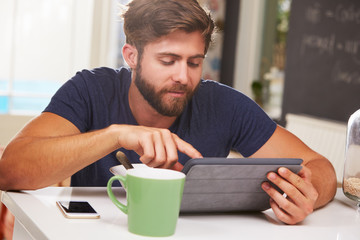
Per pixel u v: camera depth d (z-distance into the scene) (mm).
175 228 921
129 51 1375
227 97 1587
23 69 4289
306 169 1129
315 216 1158
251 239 941
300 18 4633
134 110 1479
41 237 883
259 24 5496
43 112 1343
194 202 1040
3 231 2129
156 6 1251
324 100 4258
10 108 4262
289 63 4789
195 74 1304
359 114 1247
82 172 1483
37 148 1146
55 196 1126
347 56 3980
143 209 886
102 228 924
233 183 1036
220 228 993
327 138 3807
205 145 1541
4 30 4184
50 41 4363
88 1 4531
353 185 1254
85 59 4586
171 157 1033
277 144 1536
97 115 1452
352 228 1080
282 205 1044
